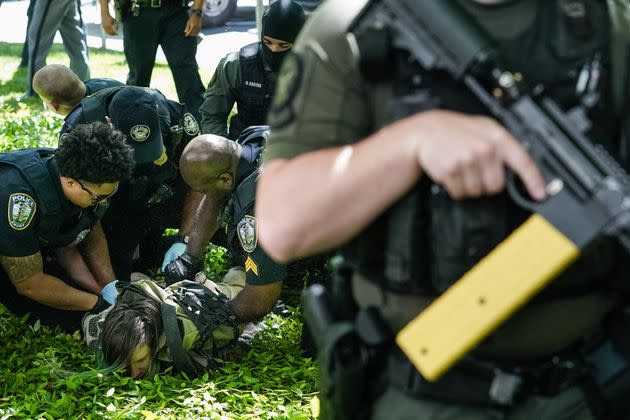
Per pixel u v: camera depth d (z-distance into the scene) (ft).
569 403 5.63
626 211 4.79
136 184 15.11
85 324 14.16
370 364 5.75
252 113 17.70
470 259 5.22
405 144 4.98
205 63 35.83
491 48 5.01
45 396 12.16
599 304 5.65
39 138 22.88
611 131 5.40
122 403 12.26
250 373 13.15
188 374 13.08
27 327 14.56
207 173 13.24
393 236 5.41
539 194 4.95
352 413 5.85
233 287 14.23
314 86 5.44
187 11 24.85
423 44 5.15
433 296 5.49
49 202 13.24
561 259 4.91
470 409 5.57
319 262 14.33
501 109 5.04
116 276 15.96
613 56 5.38
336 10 5.48
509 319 5.47
